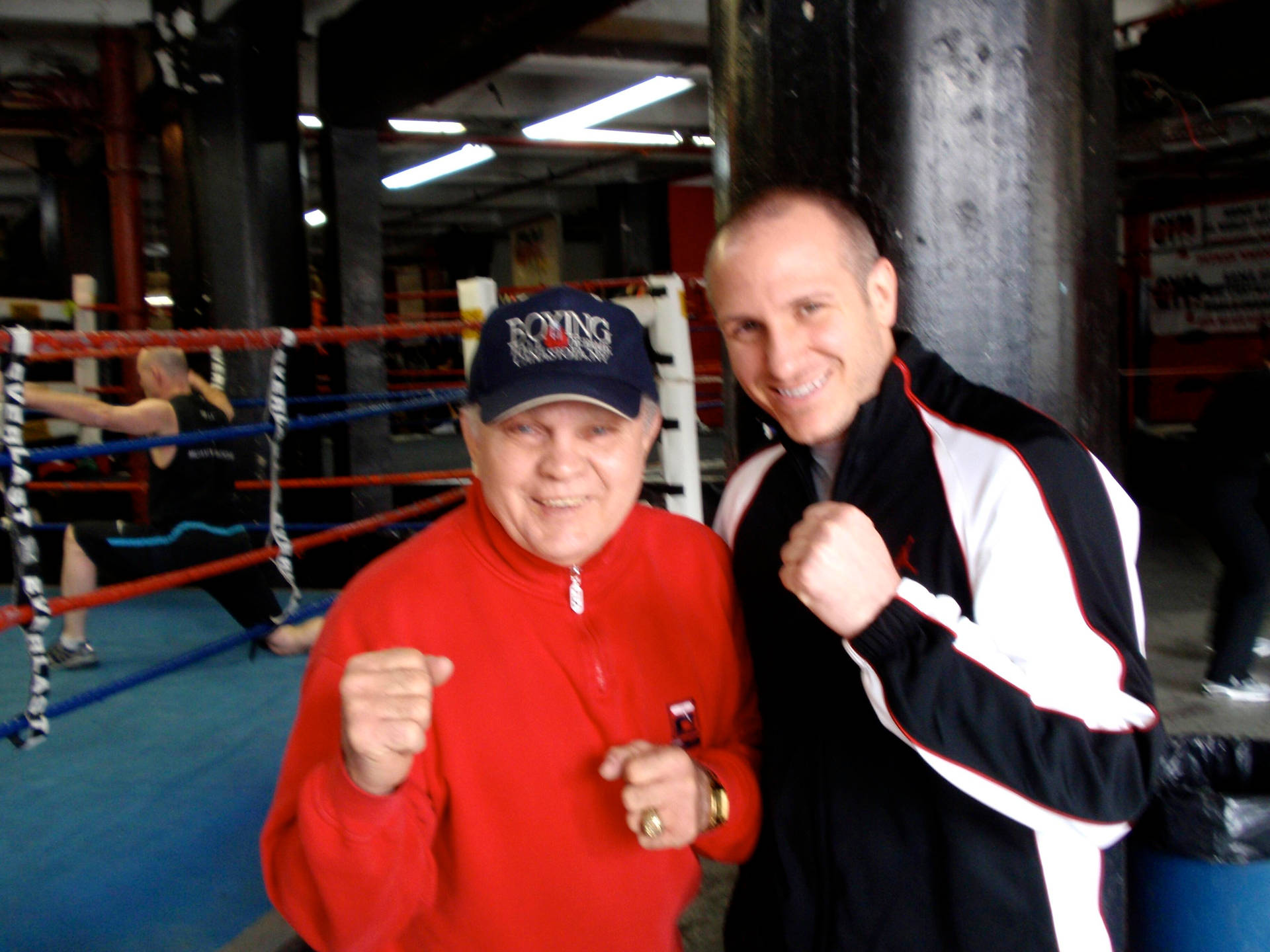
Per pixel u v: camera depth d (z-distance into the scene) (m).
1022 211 1.33
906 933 1.03
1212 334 11.43
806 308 1.03
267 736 3.07
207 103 5.68
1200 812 1.54
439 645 1.01
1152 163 8.83
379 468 6.26
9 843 2.35
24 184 12.27
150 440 2.68
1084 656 0.94
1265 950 1.52
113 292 10.66
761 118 1.42
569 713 1.03
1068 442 1.00
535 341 0.96
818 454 1.16
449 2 5.09
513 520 0.99
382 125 6.47
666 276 3.37
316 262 13.24
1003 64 1.32
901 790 1.04
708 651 1.13
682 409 3.45
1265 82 5.78
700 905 2.11
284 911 0.94
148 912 2.03
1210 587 5.30
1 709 3.35
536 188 14.09
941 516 1.02
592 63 7.86
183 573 2.66
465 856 1.00
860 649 0.90
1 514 4.85
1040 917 0.99
